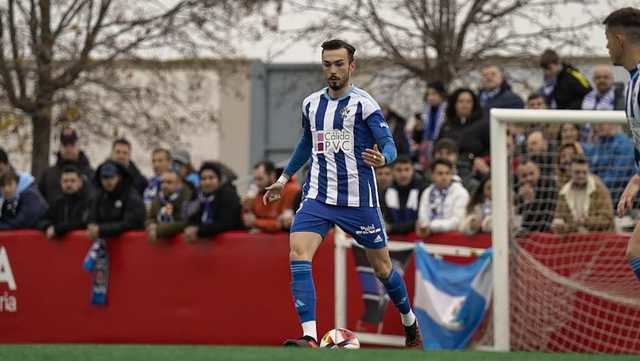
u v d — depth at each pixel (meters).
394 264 36.31
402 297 28.06
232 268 37.69
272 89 59.66
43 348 22.48
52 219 39.94
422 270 35.66
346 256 36.75
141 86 59.66
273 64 59.62
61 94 56.38
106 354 21.42
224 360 20.47
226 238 37.75
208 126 62.94
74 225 39.31
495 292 34.00
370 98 26.72
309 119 27.11
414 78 56.06
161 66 58.09
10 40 55.75
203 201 38.31
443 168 35.94
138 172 43.22
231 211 37.84
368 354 21.28
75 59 55.88
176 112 60.72
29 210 40.59
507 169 34.56
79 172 39.81
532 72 54.97
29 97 56.78
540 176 35.19
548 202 35.03
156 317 38.31
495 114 34.06
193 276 37.97
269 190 27.83
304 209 26.88
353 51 26.86
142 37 56.59
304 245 26.50
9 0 55.47
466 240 35.44
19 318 39.75
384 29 55.00
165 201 39.00
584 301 34.53
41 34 55.56
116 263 38.69
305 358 20.64
